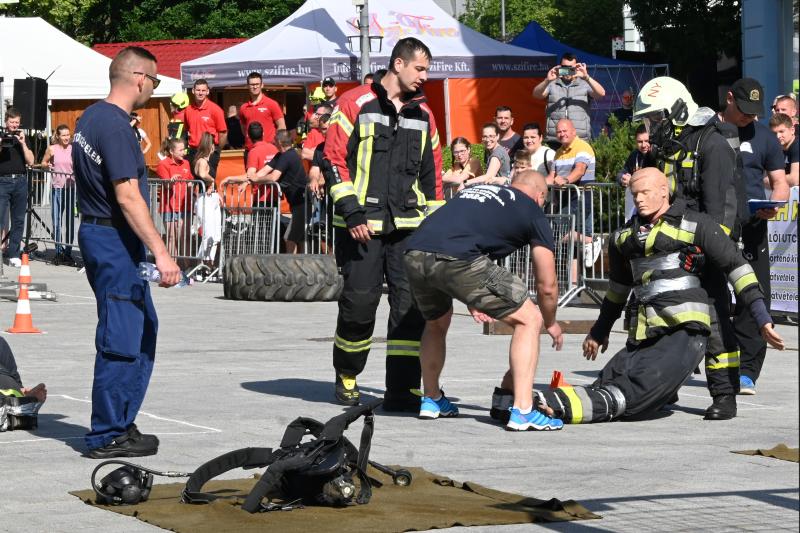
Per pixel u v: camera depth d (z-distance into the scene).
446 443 8.48
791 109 15.52
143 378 8.14
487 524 6.17
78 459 7.89
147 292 8.18
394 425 9.25
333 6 29.92
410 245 9.02
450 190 20.20
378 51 28.97
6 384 9.17
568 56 21.88
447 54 30.27
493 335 15.21
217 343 14.36
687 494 6.87
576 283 18.53
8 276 22.44
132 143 7.96
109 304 7.96
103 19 63.53
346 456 6.88
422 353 9.53
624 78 33.88
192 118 25.06
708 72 38.22
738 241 10.09
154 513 6.40
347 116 9.92
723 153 9.77
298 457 6.54
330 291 19.64
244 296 19.53
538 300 9.15
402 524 6.15
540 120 32.25
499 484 7.16
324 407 9.94
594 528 6.08
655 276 9.49
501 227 8.88
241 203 22.33
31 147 39.00
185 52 50.44
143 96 8.14
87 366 12.31
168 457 7.91
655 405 9.48
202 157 22.58
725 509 6.49
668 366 9.43
